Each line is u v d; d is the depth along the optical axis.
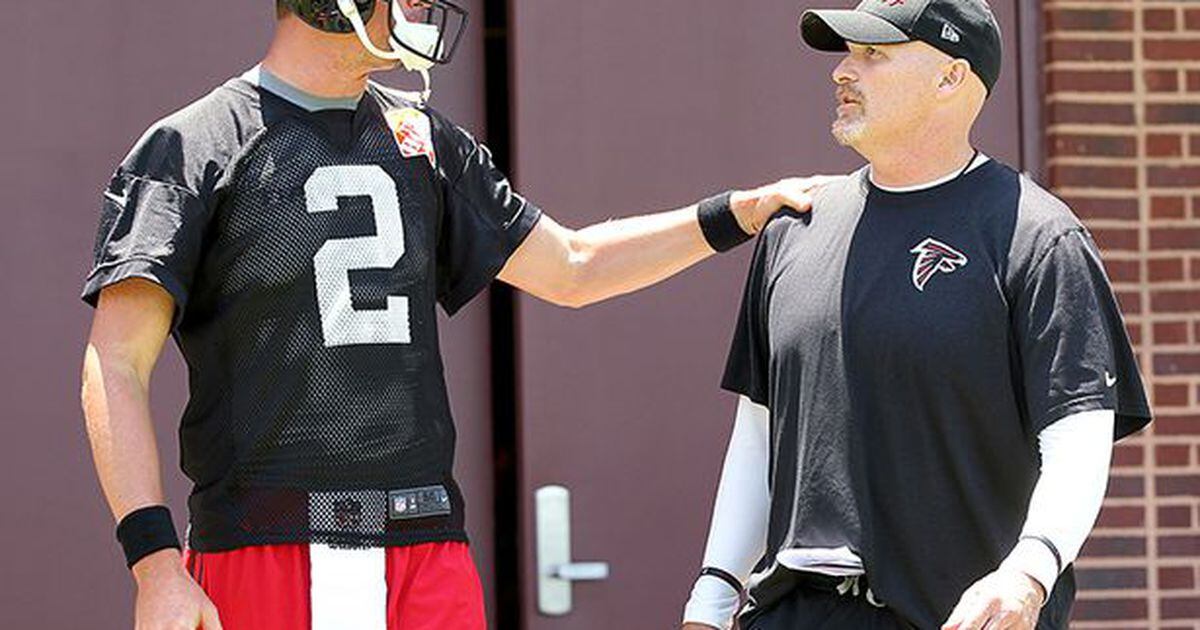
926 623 14.59
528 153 22.05
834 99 22.53
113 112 21.42
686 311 22.14
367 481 14.34
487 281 15.84
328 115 14.66
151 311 14.09
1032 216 14.64
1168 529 22.75
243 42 21.66
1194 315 22.88
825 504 14.78
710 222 16.39
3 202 21.19
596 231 16.61
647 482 22.02
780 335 15.21
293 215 14.35
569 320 21.98
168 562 13.67
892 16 14.88
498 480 22.83
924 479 14.60
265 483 14.23
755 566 15.97
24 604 21.02
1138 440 22.77
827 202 15.43
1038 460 14.68
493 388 22.53
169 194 14.13
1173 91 22.95
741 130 22.39
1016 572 13.76
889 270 14.77
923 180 15.01
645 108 22.25
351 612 14.23
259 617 14.17
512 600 22.89
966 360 14.46
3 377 21.08
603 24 22.22
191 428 14.56
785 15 22.50
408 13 14.89
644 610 21.98
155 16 21.53
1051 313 14.33
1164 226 22.92
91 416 13.91
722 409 22.16
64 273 21.25
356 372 14.33
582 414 21.95
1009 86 23.00
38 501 21.08
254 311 14.29
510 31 22.12
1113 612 22.62
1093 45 22.89
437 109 22.16
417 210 14.89
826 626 14.83
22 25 21.33
